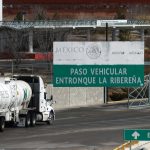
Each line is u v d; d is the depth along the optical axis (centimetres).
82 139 4584
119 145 4219
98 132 5088
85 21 13512
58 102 7862
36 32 12662
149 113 7081
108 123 5916
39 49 12512
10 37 12112
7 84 5147
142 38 13850
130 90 8562
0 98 4938
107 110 7512
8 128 5441
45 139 4572
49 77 8456
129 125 5694
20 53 11588
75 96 8150
